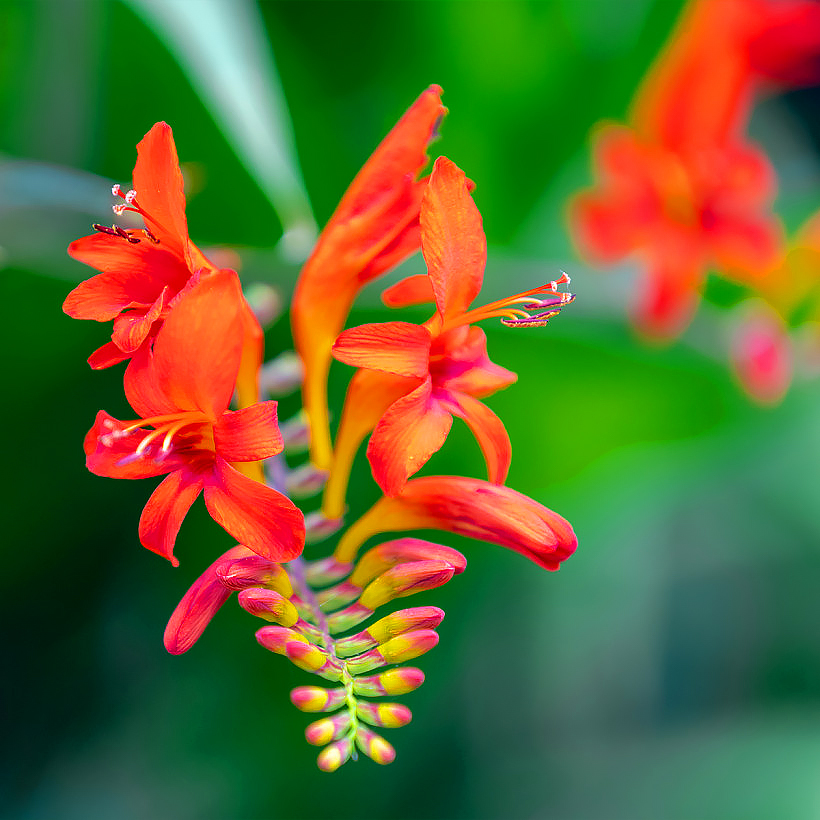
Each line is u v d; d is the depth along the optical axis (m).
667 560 0.89
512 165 0.71
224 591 0.46
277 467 0.50
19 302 0.61
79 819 0.65
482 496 0.47
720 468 0.82
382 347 0.45
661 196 0.67
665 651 0.88
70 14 0.57
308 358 0.49
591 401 0.74
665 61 0.66
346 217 0.48
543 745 0.81
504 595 0.79
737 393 0.75
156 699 0.67
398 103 0.67
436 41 0.66
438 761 0.74
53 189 0.55
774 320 0.71
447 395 0.46
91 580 0.66
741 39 0.62
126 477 0.46
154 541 0.46
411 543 0.48
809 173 0.96
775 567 0.90
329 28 0.65
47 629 0.66
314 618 0.47
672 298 0.67
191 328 0.45
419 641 0.46
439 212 0.45
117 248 0.46
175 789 0.67
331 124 0.67
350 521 0.66
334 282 0.48
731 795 0.76
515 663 0.81
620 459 0.77
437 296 0.45
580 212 0.69
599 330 0.71
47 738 0.67
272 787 0.68
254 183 0.58
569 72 0.69
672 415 0.75
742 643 0.89
